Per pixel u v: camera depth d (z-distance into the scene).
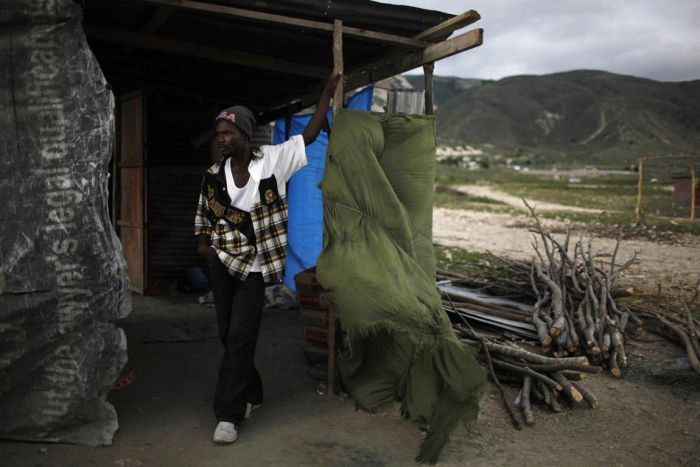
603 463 3.21
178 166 7.57
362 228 3.65
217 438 3.25
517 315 5.54
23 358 2.98
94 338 3.08
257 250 3.36
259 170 3.32
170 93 7.29
